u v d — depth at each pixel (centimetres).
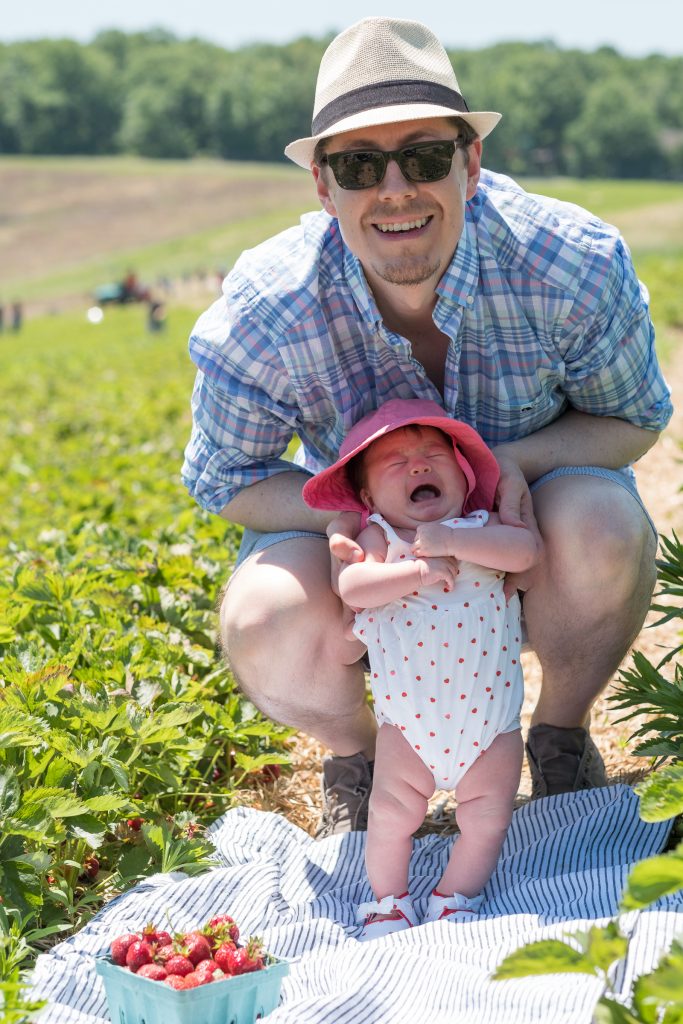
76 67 16712
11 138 16462
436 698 291
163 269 8169
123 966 241
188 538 573
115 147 16950
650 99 18400
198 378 355
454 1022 230
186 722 345
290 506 350
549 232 325
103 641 418
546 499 330
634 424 354
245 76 17138
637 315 337
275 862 321
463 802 297
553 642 335
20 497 868
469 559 298
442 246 311
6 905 275
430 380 344
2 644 405
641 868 183
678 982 177
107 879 314
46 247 9912
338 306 331
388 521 317
